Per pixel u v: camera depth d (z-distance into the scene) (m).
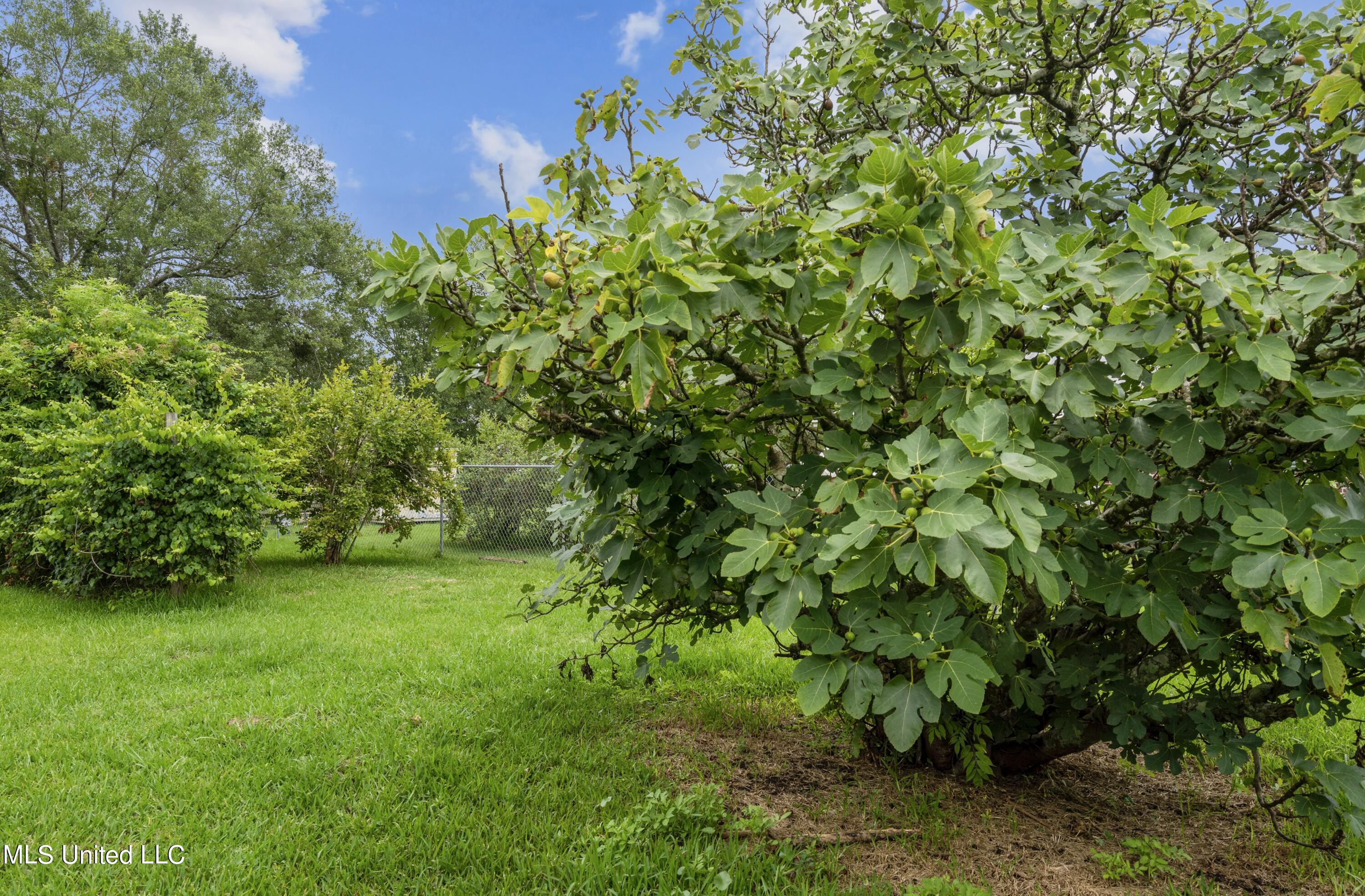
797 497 2.59
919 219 1.95
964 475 1.70
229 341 25.88
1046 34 3.15
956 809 3.14
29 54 24.50
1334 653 2.04
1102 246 2.89
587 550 3.75
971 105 3.63
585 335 2.12
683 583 3.16
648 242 1.95
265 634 6.19
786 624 2.06
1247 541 1.98
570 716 4.19
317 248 29.20
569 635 6.22
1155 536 2.73
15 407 9.45
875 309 2.39
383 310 2.46
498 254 2.43
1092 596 2.41
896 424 2.65
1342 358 2.10
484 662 5.27
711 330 2.55
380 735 3.83
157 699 4.50
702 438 2.85
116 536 7.59
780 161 3.73
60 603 7.73
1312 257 1.96
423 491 12.49
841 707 3.54
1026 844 2.88
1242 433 2.27
